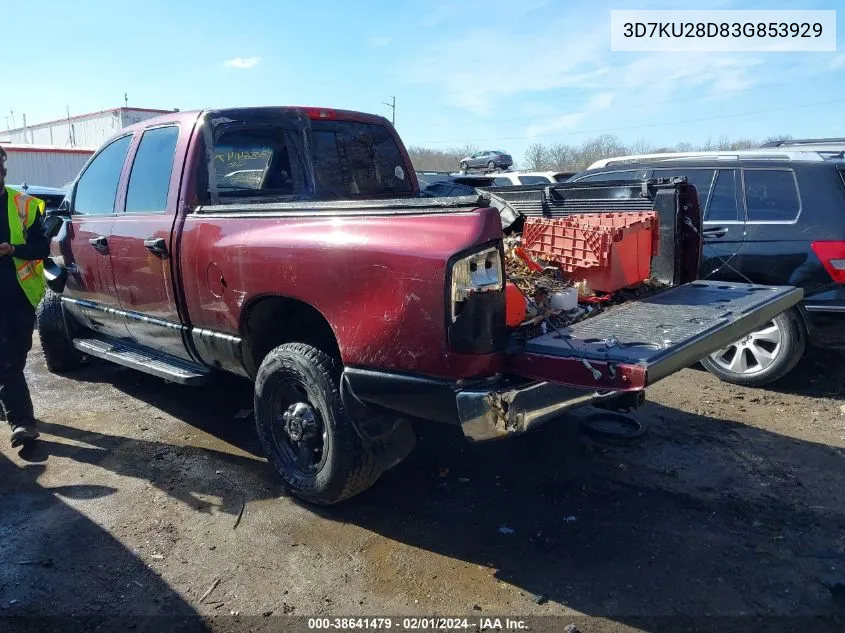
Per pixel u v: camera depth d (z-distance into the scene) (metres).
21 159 24.55
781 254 5.16
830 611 2.69
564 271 3.69
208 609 2.77
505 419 2.56
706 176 5.68
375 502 3.61
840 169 5.09
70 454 4.25
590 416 4.69
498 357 2.77
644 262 3.88
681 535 3.24
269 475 3.95
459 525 3.37
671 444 4.28
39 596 2.85
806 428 4.54
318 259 3.09
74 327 5.52
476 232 2.65
